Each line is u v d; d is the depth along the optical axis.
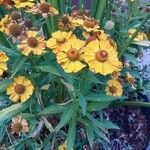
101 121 0.32
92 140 0.30
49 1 0.33
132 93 0.41
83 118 0.32
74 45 0.28
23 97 0.30
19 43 0.29
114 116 0.41
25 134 0.32
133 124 0.40
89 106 0.31
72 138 0.30
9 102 0.34
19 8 0.30
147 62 0.44
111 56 0.27
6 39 0.31
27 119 0.31
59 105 0.30
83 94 0.30
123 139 0.39
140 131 0.40
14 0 0.30
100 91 0.33
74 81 0.30
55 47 0.28
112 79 0.32
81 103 0.28
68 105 0.31
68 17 0.32
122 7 0.39
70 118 0.31
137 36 0.35
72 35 0.29
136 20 0.37
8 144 0.34
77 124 0.35
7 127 0.34
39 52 0.28
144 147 0.38
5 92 0.32
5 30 0.29
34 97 0.31
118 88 0.32
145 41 0.35
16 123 0.31
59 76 0.30
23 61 0.28
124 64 0.37
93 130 0.32
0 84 0.30
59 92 0.34
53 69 0.29
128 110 0.41
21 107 0.31
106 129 0.35
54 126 0.34
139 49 0.38
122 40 0.36
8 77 0.31
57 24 0.32
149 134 0.40
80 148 0.35
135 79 0.40
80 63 0.27
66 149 0.31
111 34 0.36
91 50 0.27
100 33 0.30
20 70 0.30
